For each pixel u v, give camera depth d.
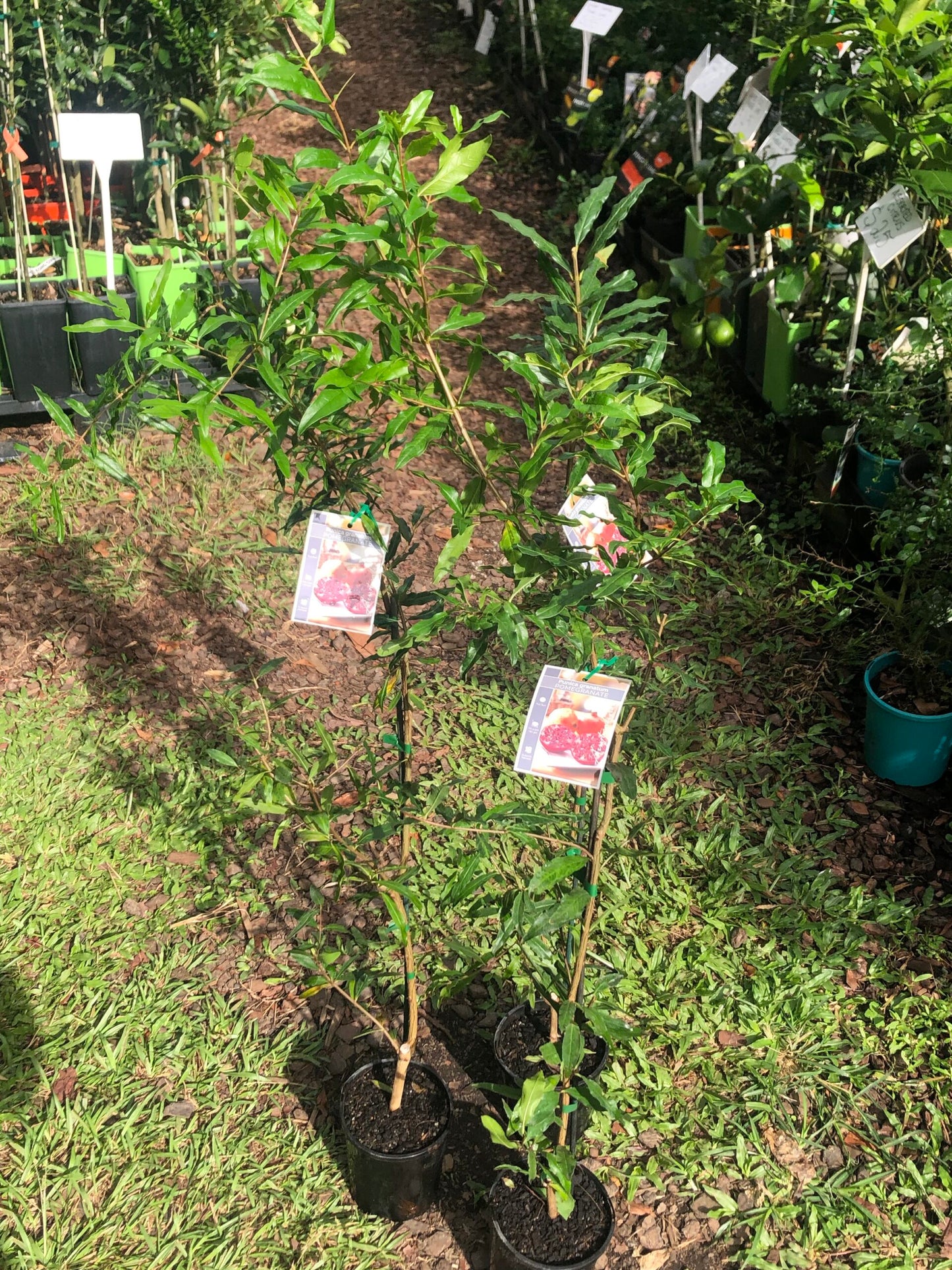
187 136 4.98
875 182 4.21
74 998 2.81
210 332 1.86
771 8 5.19
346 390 1.54
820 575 4.21
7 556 4.12
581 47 7.23
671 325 5.76
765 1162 2.52
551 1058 1.99
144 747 3.49
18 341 4.51
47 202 5.52
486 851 1.95
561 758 1.90
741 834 3.32
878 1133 2.57
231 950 2.95
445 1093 2.40
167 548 4.23
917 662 3.35
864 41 3.67
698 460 4.88
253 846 3.22
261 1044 2.73
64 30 4.84
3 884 3.06
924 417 3.99
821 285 4.64
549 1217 2.22
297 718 3.62
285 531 2.23
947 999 2.83
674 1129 2.58
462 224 6.82
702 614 4.13
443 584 4.24
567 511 2.23
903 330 4.05
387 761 3.48
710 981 2.89
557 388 1.89
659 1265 2.36
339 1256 2.34
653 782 3.47
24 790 3.32
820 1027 2.78
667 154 5.73
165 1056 2.69
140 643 3.85
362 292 1.61
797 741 3.63
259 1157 2.51
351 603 2.08
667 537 1.89
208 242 4.96
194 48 4.67
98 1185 2.45
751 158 4.67
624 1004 2.81
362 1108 2.37
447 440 1.87
